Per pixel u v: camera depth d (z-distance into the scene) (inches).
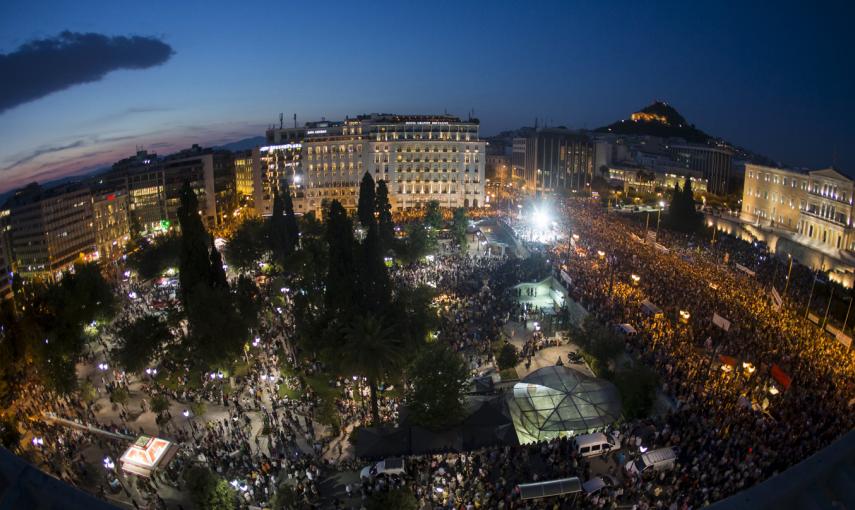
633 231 4936.0
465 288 3494.1
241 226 5580.7
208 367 2527.1
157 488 1865.2
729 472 1539.1
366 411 2226.9
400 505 1467.8
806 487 241.6
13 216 5290.4
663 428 1844.2
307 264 3750.0
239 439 2092.8
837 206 4601.4
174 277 4018.2
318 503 1716.3
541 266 3715.6
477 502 1576.0
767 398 1982.0
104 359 2967.5
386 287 2326.5
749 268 3737.7
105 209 6274.6
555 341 2807.6
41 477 243.1
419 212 6806.1
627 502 1562.5
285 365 2455.7
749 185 5989.2
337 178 7313.0
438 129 7278.5
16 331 2674.7
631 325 2623.0
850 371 2150.6
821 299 3157.0
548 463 1747.0
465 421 1863.9
